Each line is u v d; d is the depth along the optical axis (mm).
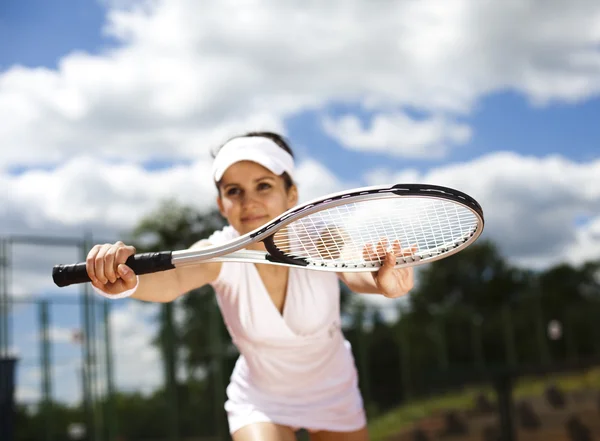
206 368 13898
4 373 9781
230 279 2561
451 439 13562
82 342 12531
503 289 32875
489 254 33656
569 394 17000
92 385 12547
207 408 13711
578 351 21531
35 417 11844
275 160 2535
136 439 12867
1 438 9586
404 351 16906
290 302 2598
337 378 2795
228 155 2506
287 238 2451
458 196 1990
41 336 12078
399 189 1997
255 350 2658
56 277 2082
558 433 12344
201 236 19969
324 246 2348
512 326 20359
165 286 2391
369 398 15922
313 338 2645
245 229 2541
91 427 12391
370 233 2236
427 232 2225
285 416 2682
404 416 15797
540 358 20703
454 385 17500
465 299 33188
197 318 13961
